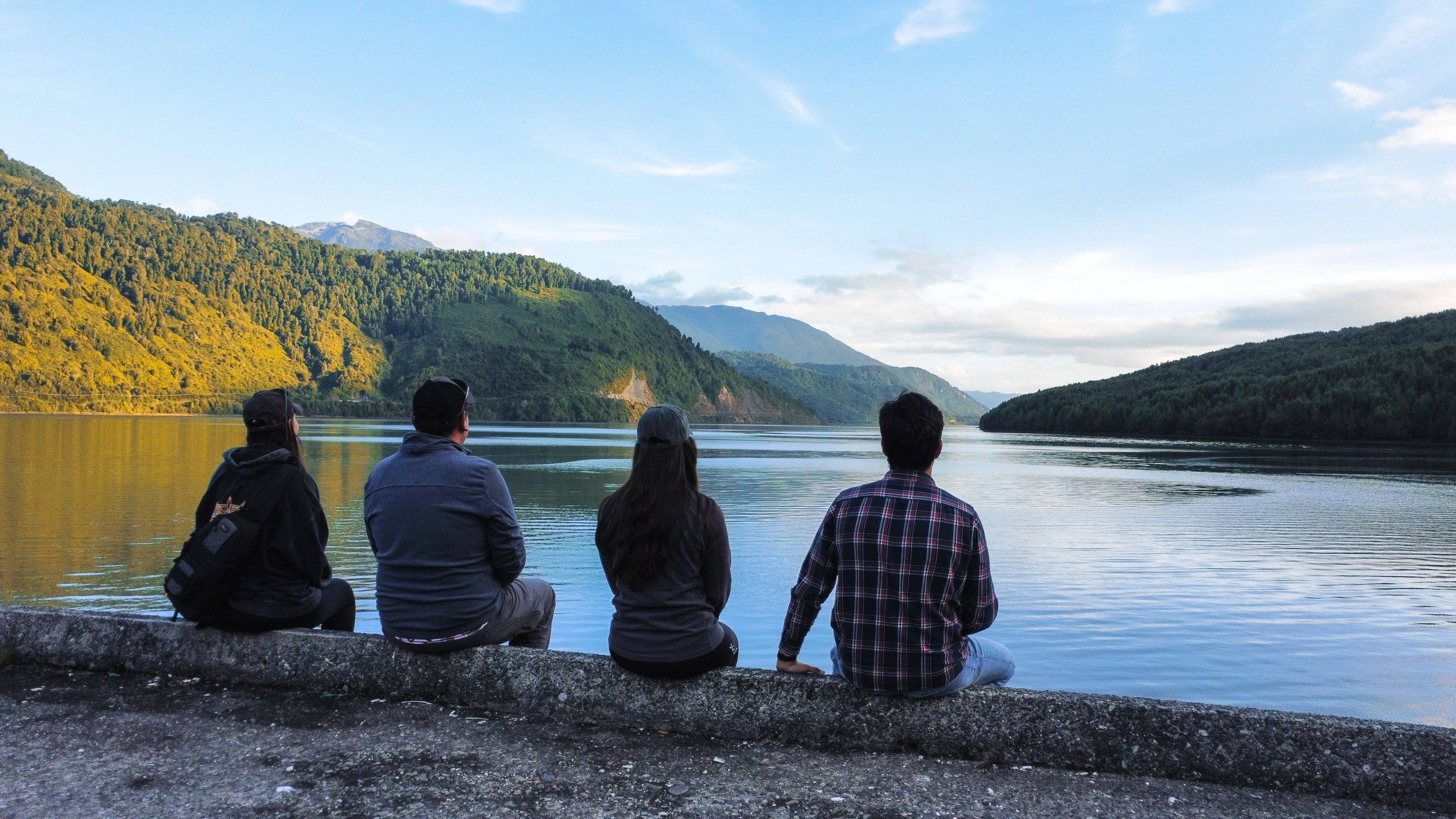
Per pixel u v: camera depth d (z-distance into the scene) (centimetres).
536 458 6431
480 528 430
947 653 366
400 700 433
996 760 371
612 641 405
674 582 393
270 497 442
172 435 9188
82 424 12606
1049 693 377
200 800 321
